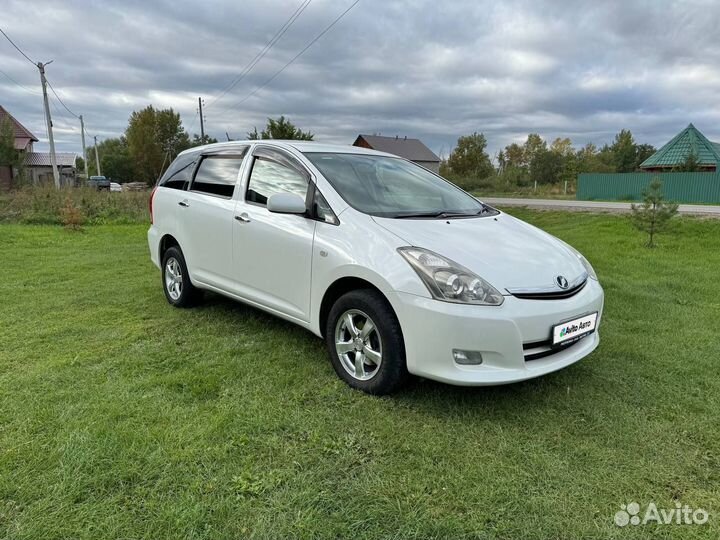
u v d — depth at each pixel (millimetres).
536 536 1888
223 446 2396
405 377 2850
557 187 39125
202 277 4328
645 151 62500
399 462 2320
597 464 2324
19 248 8953
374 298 2875
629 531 1920
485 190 40750
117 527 1862
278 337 3926
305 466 2271
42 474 2143
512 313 2580
